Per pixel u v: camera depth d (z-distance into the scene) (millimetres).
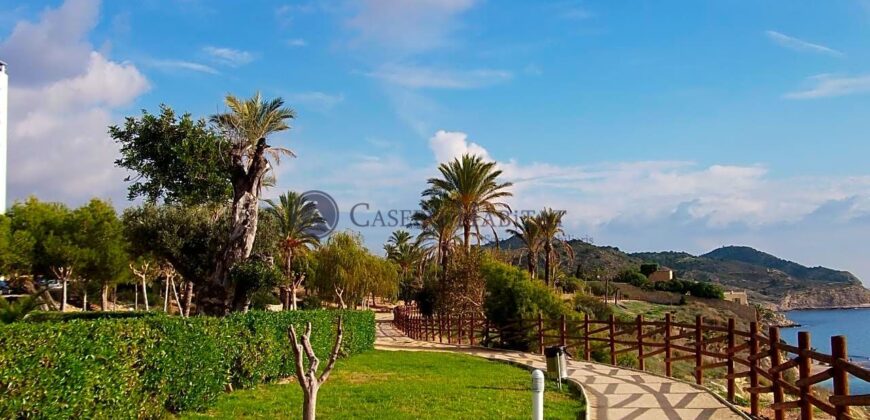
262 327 14477
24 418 7227
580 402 12234
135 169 25938
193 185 26844
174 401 10680
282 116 23250
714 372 26531
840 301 179750
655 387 14031
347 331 22406
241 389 13586
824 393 15062
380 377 16266
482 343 29203
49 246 38719
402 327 45438
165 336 10289
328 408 11430
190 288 32094
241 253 22500
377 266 46500
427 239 46344
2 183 48312
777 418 10008
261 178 23203
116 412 8906
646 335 17062
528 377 16281
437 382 15164
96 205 41656
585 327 20547
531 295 27422
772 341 10297
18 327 7266
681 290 79938
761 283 186875
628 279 86000
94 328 8477
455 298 35250
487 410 11305
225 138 25625
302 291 57969
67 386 7820
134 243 27359
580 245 130000
